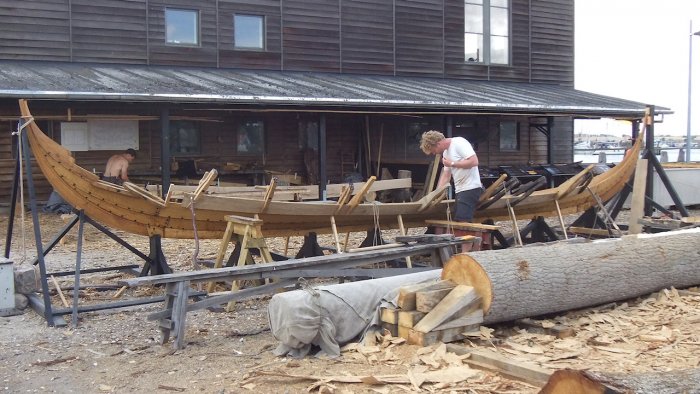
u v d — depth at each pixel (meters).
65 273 8.67
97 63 16.03
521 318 6.19
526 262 6.05
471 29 21.70
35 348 6.02
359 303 5.83
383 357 5.38
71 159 7.12
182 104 13.13
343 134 20.12
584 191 11.04
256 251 9.33
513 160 22.61
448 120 16.36
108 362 5.58
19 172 7.54
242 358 5.59
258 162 18.72
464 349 5.37
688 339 5.79
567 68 23.72
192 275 5.98
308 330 5.48
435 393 4.62
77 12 15.79
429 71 20.89
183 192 7.72
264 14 18.17
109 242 12.57
